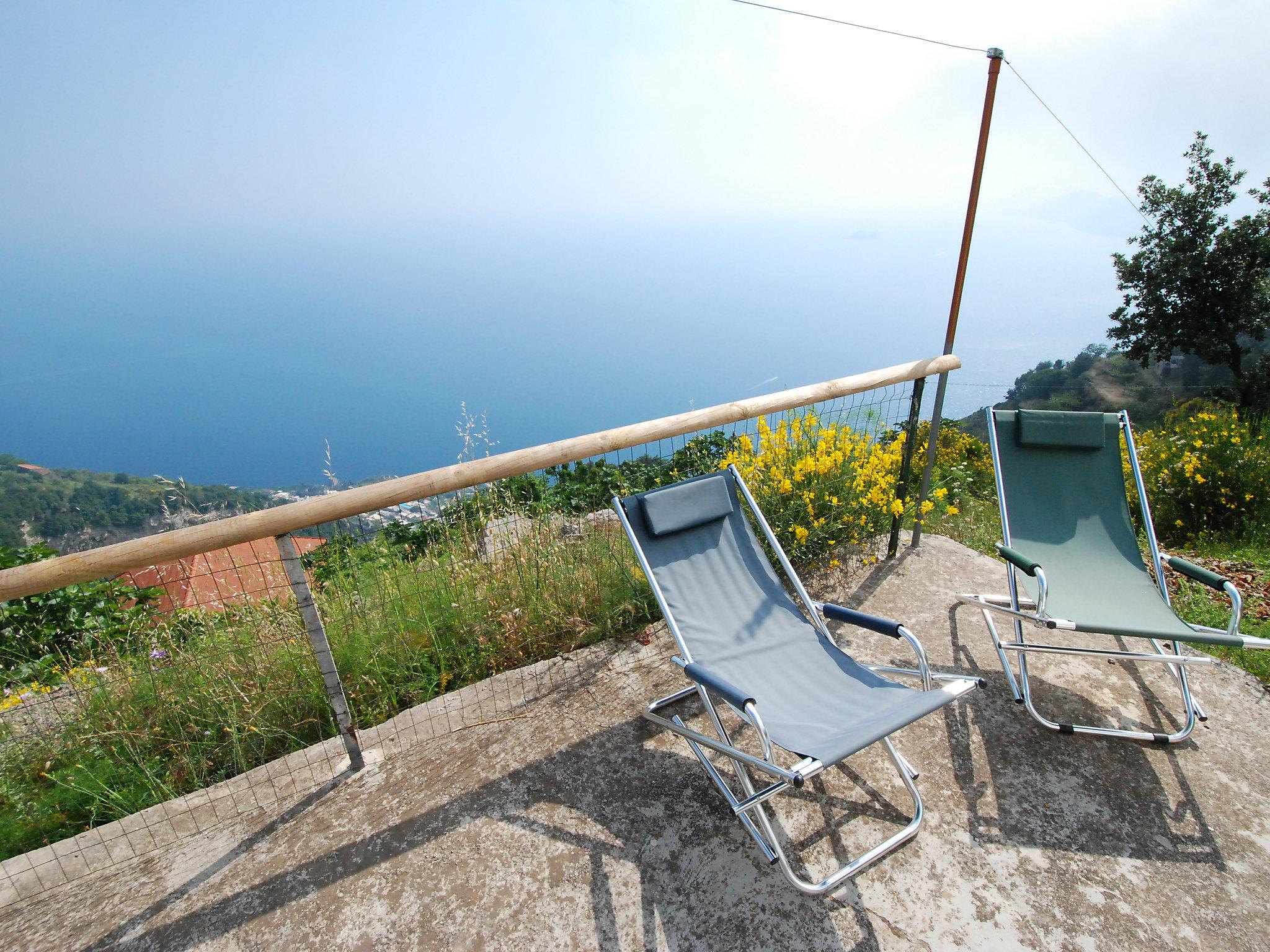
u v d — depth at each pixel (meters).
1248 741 2.29
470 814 2.07
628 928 1.70
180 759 2.44
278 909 1.79
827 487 3.44
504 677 2.73
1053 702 2.51
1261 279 13.55
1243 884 1.78
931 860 1.86
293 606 2.93
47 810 2.24
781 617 2.47
